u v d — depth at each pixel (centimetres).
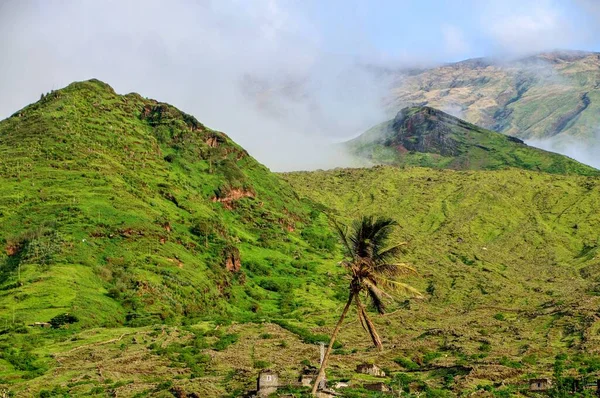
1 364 15050
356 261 8644
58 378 14488
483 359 16588
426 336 19938
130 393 13262
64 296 18925
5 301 18400
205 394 12838
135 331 18388
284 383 12406
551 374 14775
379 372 15238
